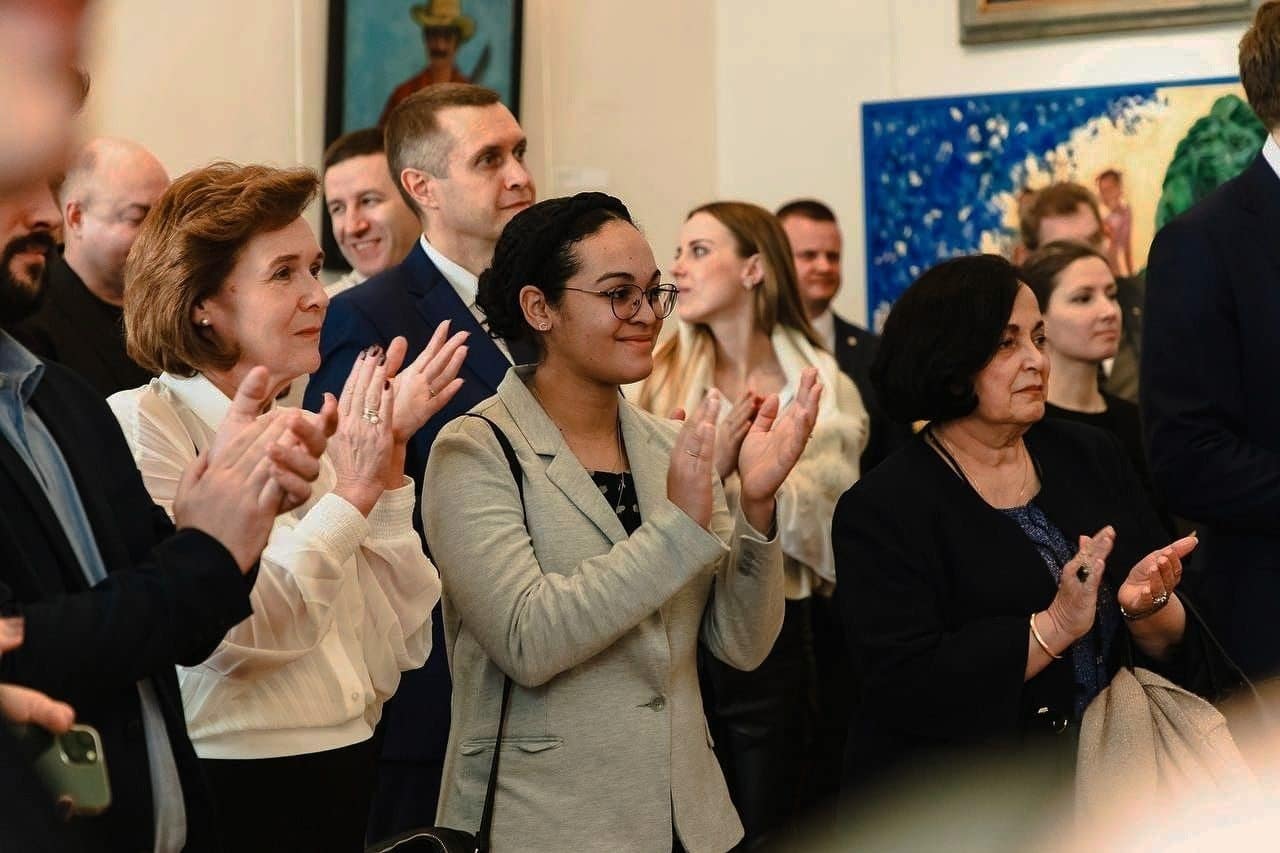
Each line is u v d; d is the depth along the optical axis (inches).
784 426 128.2
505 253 129.4
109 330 166.4
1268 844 109.2
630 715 122.2
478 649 125.0
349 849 118.5
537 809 120.4
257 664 108.9
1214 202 159.6
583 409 129.9
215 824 94.7
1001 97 310.8
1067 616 132.6
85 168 165.2
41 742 74.2
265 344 118.6
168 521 98.0
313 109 241.9
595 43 306.2
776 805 186.7
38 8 61.6
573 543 123.3
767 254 209.6
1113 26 306.8
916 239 315.3
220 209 117.9
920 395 144.3
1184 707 132.8
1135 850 124.6
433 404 117.4
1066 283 209.8
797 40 328.5
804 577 195.5
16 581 85.0
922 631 138.4
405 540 120.8
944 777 137.3
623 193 311.9
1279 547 153.7
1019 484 146.2
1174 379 156.6
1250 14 300.2
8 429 88.2
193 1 216.8
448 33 265.3
